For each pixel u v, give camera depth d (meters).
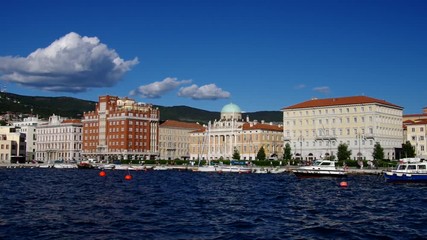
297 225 53.81
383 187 109.06
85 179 140.38
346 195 89.12
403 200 80.44
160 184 119.88
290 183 124.25
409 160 131.12
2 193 88.12
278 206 71.38
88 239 45.34
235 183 124.94
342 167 174.38
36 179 136.88
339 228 51.81
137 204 72.06
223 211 65.25
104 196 84.12
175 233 48.56
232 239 45.78
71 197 81.75
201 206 70.81
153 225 53.06
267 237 46.84
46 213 61.28
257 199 81.56
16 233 47.78
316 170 143.88
